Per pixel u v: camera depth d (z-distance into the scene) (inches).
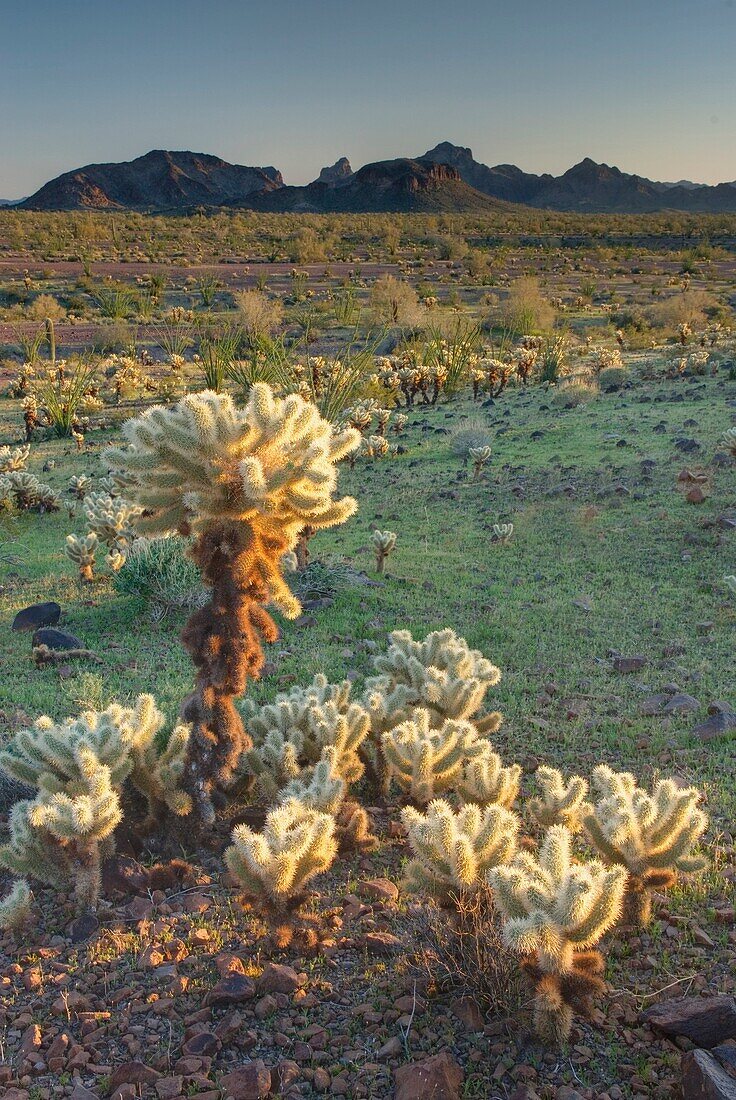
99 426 1317.7
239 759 255.1
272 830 188.5
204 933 197.5
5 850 214.2
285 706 268.8
